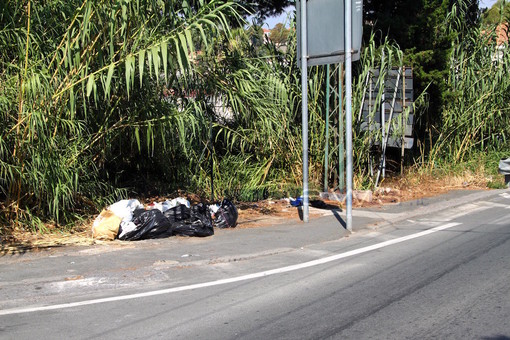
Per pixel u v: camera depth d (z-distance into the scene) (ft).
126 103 32.19
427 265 24.16
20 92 27.14
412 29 48.73
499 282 21.27
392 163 53.31
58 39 30.76
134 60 27.22
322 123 43.27
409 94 44.37
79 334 16.30
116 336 16.15
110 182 36.63
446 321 17.12
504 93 53.83
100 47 28.58
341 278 22.33
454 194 46.14
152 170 40.96
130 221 28.66
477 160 55.01
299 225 33.12
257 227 32.53
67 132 30.86
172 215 29.78
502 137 58.59
